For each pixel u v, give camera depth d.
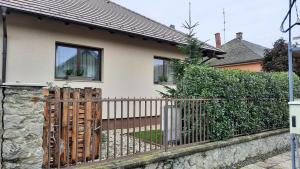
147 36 9.55
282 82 8.48
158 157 4.50
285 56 17.42
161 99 5.00
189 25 8.15
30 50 7.40
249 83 6.95
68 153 3.86
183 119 5.43
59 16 7.46
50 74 7.80
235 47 27.86
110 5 12.34
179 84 6.44
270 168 5.91
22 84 3.33
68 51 8.38
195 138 5.56
